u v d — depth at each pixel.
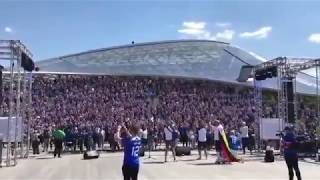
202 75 87.25
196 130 34.25
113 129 32.31
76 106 58.03
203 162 23.02
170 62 95.81
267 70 30.39
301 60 28.81
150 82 76.56
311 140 26.83
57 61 96.06
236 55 101.62
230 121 50.72
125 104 61.34
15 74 30.62
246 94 70.50
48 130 33.00
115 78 78.19
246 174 17.92
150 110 58.72
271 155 23.14
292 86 29.27
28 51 25.55
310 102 74.31
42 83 66.12
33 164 22.80
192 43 108.25
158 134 34.94
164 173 18.33
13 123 23.08
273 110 49.75
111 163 23.05
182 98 67.44
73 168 20.77
